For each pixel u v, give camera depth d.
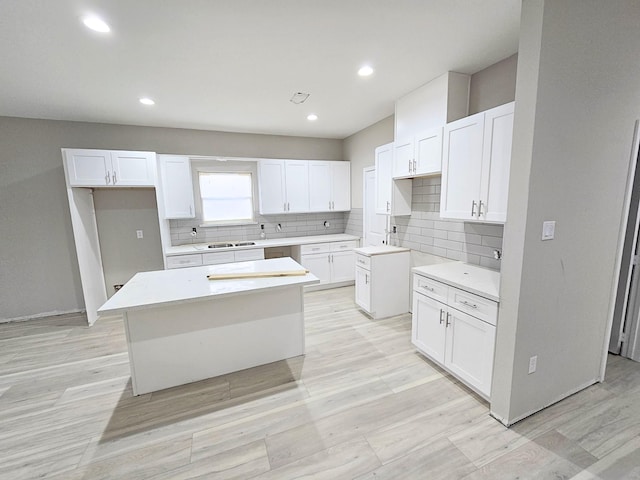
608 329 2.15
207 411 2.01
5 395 2.22
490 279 2.19
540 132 1.54
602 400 2.01
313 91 2.96
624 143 1.91
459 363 2.16
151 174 3.69
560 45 1.51
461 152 2.32
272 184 4.57
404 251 3.54
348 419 1.90
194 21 1.80
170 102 3.15
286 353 2.65
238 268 2.74
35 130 3.57
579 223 1.83
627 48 1.79
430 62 2.41
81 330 3.38
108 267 4.09
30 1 1.56
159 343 2.22
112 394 2.22
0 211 3.52
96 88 2.73
